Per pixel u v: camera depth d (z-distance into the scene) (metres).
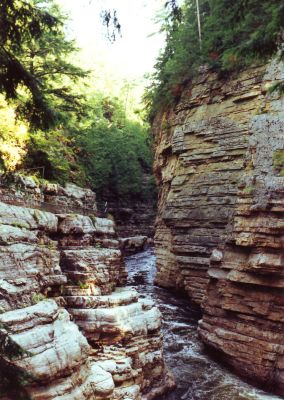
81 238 16.39
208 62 23.27
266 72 19.78
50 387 9.48
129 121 55.03
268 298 15.19
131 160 48.31
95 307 13.89
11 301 10.45
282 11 7.57
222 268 17.11
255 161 16.81
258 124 17.38
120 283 18.03
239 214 16.52
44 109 7.50
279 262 14.67
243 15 9.46
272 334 14.88
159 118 31.31
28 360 9.05
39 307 10.59
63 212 18.27
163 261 28.12
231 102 22.27
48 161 22.88
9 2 6.57
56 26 7.37
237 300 16.28
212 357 17.31
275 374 14.48
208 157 22.95
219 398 14.09
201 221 22.58
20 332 9.45
